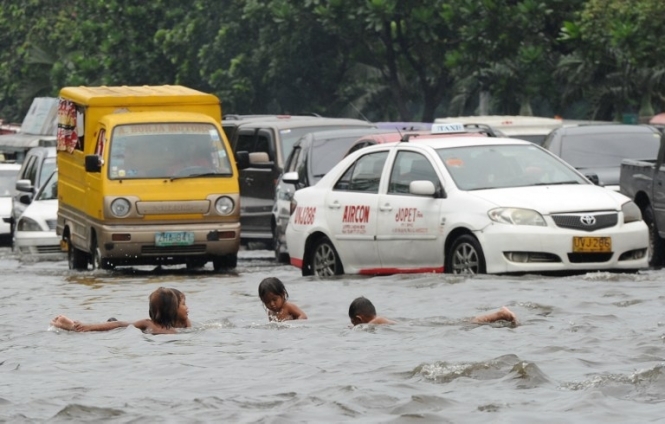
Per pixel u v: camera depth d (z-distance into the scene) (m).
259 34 85.56
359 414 14.44
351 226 32.22
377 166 32.25
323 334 21.36
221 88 86.12
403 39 79.44
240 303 27.28
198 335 21.78
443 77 82.62
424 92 83.44
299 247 33.94
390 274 31.41
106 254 37.22
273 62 84.38
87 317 25.56
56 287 32.50
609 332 20.36
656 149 44.06
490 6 69.50
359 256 32.12
